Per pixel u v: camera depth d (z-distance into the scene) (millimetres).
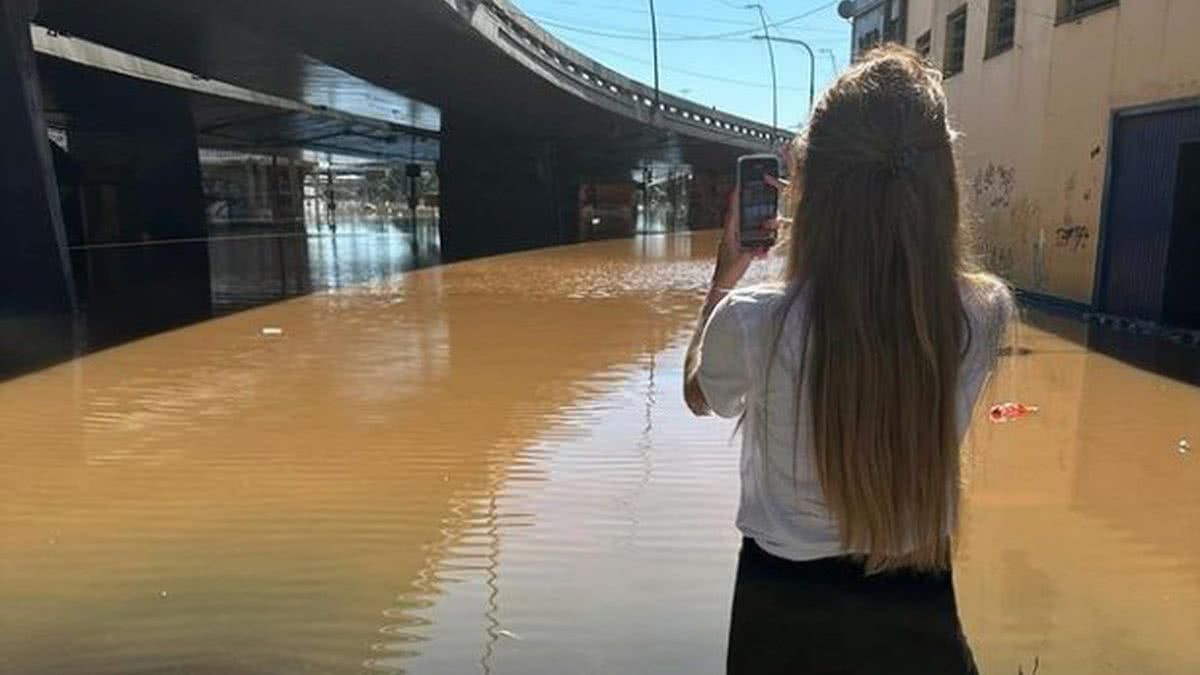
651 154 47531
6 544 4340
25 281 12141
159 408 7047
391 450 5871
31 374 8367
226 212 40875
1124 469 5352
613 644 3311
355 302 13891
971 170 16750
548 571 3963
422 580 3881
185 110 29016
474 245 31453
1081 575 3873
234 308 13133
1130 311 11312
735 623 1702
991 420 6426
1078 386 7617
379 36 18031
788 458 1605
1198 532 4367
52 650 3320
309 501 4918
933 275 1530
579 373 8297
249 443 6062
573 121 33438
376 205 64188
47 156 12258
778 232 1749
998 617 3486
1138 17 11070
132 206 29844
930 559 1627
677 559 4078
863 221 1522
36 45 17922
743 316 1584
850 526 1576
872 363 1520
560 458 5664
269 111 31250
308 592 3783
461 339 10289
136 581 3912
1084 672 3090
